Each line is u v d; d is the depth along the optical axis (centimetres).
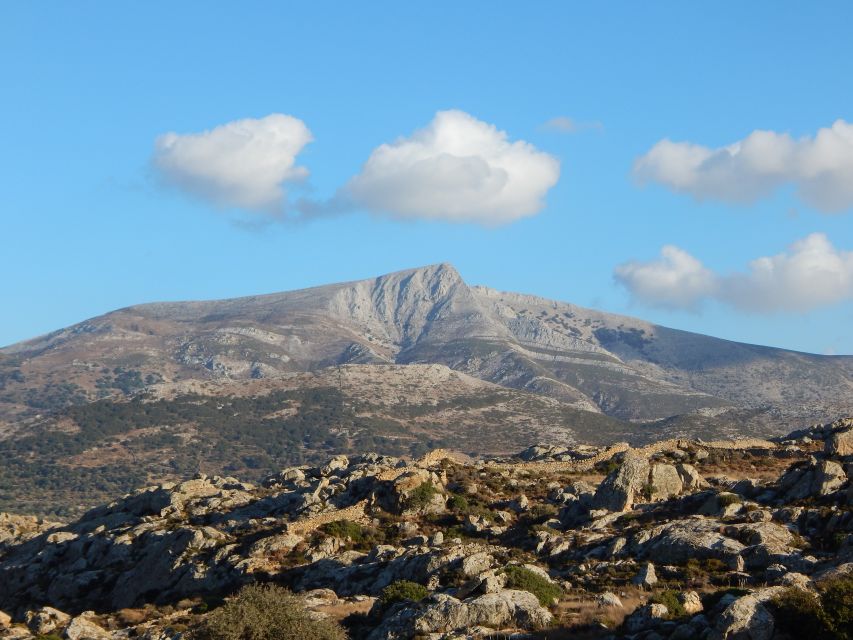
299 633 7331
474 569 8538
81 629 9225
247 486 14838
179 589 10700
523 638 6706
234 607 7525
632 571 8062
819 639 5856
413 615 7169
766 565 7762
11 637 9194
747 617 5975
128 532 12912
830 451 10069
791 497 9456
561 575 8269
